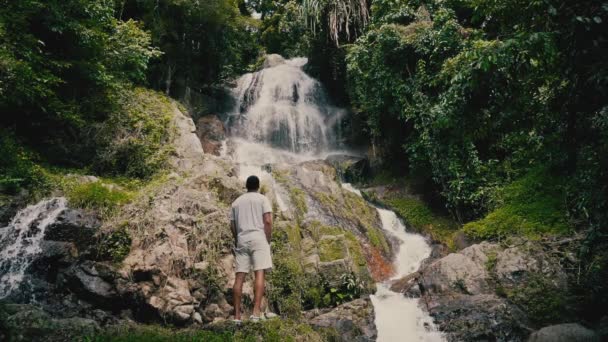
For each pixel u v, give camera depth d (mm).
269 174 10398
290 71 17797
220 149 12969
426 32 10938
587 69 4617
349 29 14859
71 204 6688
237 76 18203
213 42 15086
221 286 6387
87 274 5742
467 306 6625
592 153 5562
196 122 13641
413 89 10969
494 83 5316
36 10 7996
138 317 5719
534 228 7789
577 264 6734
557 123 5980
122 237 6246
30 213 6531
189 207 7105
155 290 5855
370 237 9594
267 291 6832
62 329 4523
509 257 7184
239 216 5543
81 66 9086
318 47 16578
